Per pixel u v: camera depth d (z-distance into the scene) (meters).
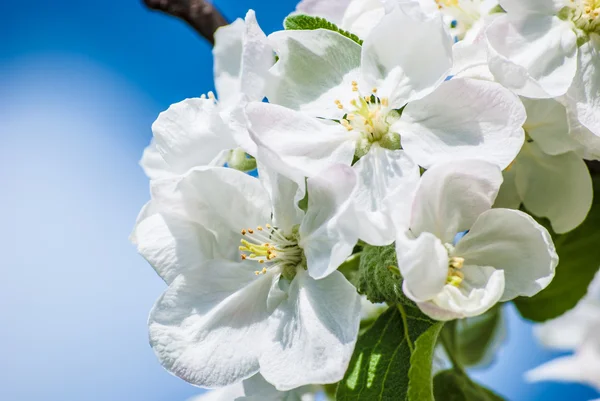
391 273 0.32
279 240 0.33
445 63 0.32
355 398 0.32
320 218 0.32
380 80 0.33
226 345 0.32
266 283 0.33
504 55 0.33
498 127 0.32
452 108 0.32
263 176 0.33
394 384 0.32
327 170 0.31
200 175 0.33
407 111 0.33
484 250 0.31
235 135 0.32
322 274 0.32
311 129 0.33
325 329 0.32
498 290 0.30
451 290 0.30
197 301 0.33
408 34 0.33
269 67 0.33
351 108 0.33
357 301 0.31
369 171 0.33
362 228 0.31
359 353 0.33
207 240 0.33
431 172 0.31
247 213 0.33
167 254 0.33
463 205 0.31
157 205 0.33
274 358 0.32
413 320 0.33
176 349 0.32
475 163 0.31
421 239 0.30
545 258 0.31
